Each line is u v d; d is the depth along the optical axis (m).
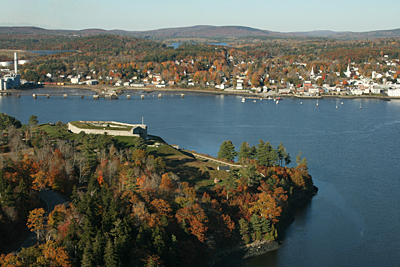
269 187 159.00
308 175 187.00
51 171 133.62
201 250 119.19
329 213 158.50
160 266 101.62
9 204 108.00
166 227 113.94
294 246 135.00
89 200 109.94
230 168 179.88
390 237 140.38
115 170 146.50
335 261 126.25
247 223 135.25
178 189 138.00
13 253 96.69
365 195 175.88
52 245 96.75
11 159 139.38
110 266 97.50
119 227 105.06
